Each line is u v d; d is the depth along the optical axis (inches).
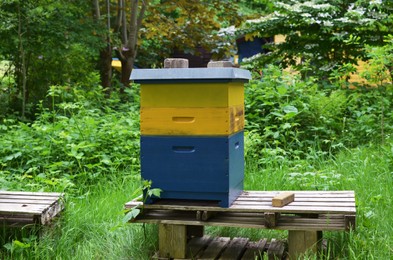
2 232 174.7
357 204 172.9
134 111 363.3
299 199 160.4
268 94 306.3
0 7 402.3
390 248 153.2
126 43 499.8
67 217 181.8
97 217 194.1
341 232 162.4
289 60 431.8
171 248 158.7
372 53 294.7
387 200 197.2
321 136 297.4
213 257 158.4
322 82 365.1
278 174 236.5
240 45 666.2
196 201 159.2
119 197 219.8
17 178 238.1
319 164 259.0
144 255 161.6
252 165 260.7
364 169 233.8
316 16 384.8
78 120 304.3
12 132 304.5
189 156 153.3
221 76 146.9
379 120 306.2
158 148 155.3
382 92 327.3
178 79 150.0
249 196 165.2
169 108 153.6
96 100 412.8
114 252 165.0
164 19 557.3
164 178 155.3
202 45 568.7
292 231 150.2
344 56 408.8
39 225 167.6
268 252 160.6
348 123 307.6
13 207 169.9
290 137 292.5
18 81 454.6
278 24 406.0
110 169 258.5
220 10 546.3
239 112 163.2
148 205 155.9
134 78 152.7
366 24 362.6
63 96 357.1
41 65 458.6
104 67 495.2
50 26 406.3
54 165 245.0
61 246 165.0
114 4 548.7
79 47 466.9
